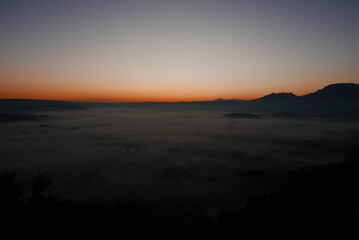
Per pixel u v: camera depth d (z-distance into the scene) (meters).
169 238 12.44
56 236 8.38
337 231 24.00
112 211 12.19
